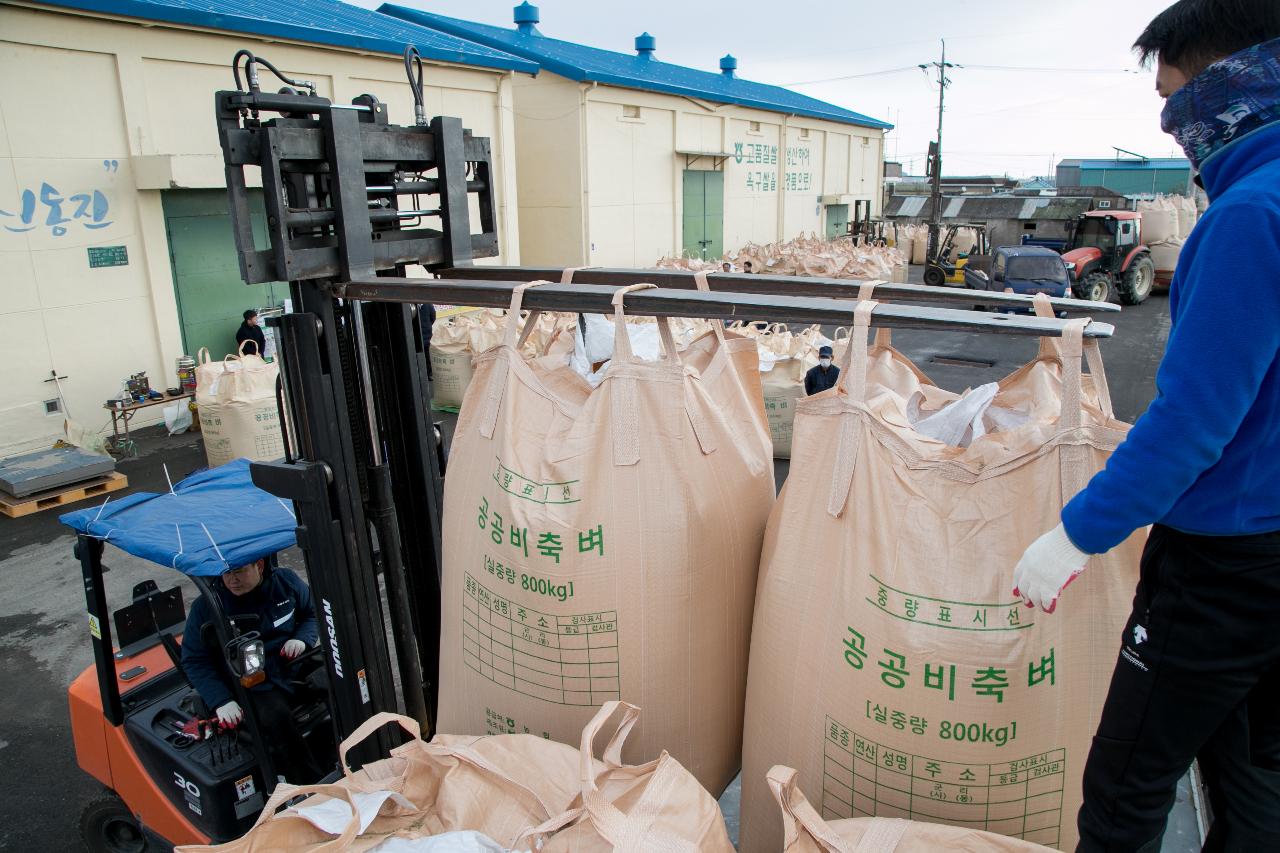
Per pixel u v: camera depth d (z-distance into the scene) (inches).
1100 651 54.5
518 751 65.5
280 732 108.5
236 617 111.4
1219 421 41.8
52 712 169.6
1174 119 47.9
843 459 58.7
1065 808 55.7
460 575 74.3
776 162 956.6
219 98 74.1
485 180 101.6
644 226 725.3
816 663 59.9
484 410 72.7
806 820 51.3
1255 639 45.9
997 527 54.1
